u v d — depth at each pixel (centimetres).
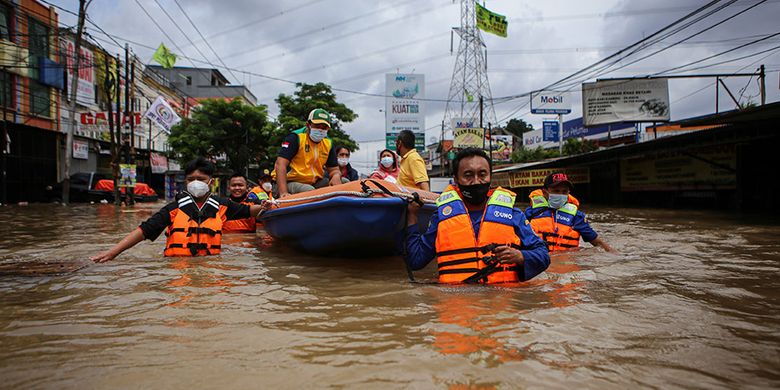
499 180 2741
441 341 181
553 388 139
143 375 150
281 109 3409
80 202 2084
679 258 419
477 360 161
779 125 1101
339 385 142
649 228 741
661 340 183
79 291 275
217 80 5203
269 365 158
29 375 150
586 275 331
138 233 405
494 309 230
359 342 181
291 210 421
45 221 915
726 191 1375
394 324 205
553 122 4131
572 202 493
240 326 204
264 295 267
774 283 300
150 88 3319
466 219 304
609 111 2397
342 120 3375
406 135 582
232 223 681
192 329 199
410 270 323
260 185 762
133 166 1933
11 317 218
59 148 2288
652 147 1553
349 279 321
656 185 1708
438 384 142
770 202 1223
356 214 377
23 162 2056
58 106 2266
